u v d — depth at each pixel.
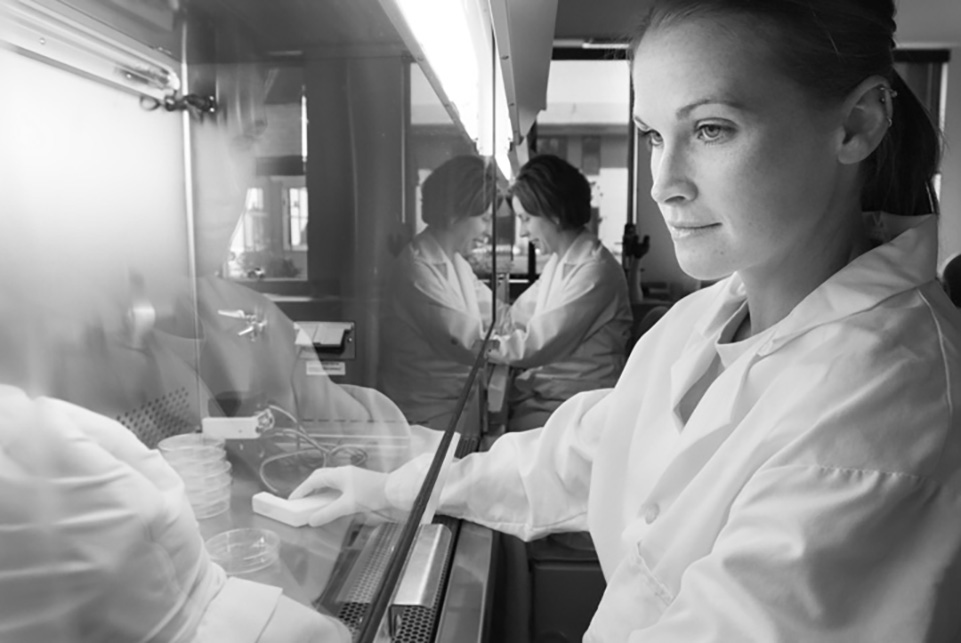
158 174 1.03
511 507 1.12
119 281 0.88
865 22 0.59
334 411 1.17
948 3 4.73
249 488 0.84
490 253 2.58
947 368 0.59
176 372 0.96
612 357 2.85
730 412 0.72
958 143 5.61
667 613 0.61
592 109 5.31
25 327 0.55
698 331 0.88
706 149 0.60
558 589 1.42
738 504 0.59
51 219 0.69
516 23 1.35
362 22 1.19
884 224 0.74
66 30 0.73
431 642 0.80
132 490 0.54
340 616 0.65
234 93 1.20
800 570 0.52
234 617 0.60
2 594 0.46
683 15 0.58
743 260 0.64
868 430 0.56
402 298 1.38
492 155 2.54
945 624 0.53
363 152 1.35
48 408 0.51
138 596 0.53
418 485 0.93
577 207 2.93
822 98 0.59
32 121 0.65
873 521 0.53
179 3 1.01
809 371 0.64
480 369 1.86
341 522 0.79
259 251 1.28
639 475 0.90
